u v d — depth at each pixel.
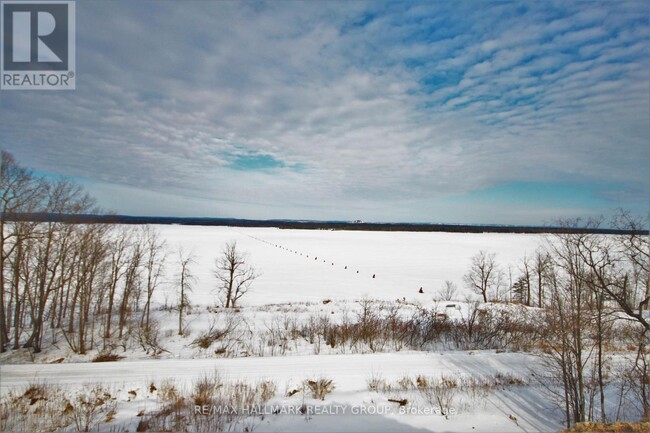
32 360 19.52
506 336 20.12
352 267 63.09
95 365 15.35
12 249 21.55
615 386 12.95
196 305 33.94
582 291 11.59
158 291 42.09
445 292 45.31
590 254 11.40
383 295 42.53
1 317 20.95
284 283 49.00
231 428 9.96
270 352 18.48
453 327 21.92
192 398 11.88
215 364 15.24
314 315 26.81
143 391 12.69
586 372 13.92
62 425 10.34
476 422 10.41
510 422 10.48
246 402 11.46
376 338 20.27
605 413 11.13
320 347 19.17
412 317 23.80
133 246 41.97
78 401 11.97
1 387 13.22
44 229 23.09
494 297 44.59
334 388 12.73
